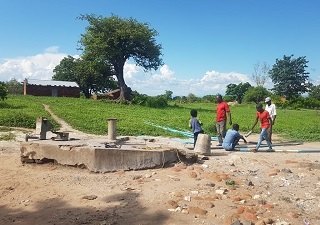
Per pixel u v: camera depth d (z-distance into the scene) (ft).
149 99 157.69
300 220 19.35
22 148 32.45
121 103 156.25
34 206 21.94
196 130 38.99
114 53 162.81
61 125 66.28
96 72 213.66
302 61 290.56
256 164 32.04
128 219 19.47
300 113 155.84
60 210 21.12
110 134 37.65
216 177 26.66
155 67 181.57
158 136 56.24
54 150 31.55
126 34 159.84
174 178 26.81
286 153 39.37
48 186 25.76
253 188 24.73
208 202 21.45
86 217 19.88
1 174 29.19
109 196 23.27
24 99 147.13
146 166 30.40
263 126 39.63
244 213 19.99
